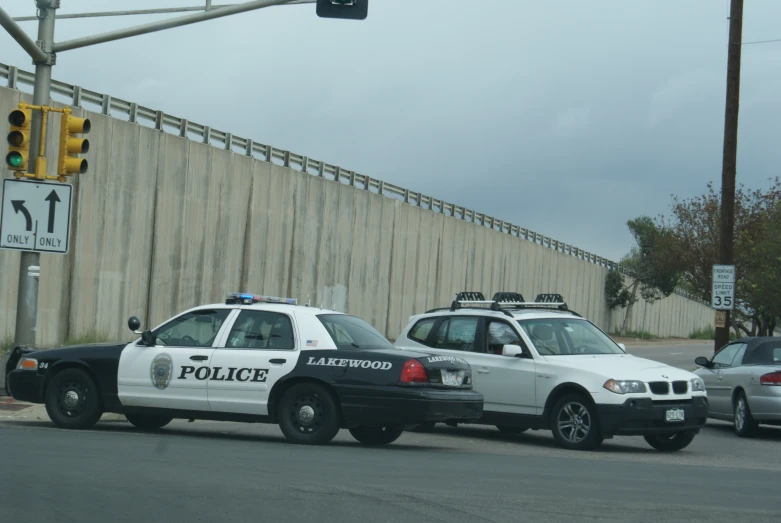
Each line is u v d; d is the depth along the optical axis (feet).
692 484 36.37
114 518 26.32
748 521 28.91
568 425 50.47
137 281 118.93
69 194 57.98
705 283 161.27
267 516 27.04
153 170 120.37
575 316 56.70
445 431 58.70
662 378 49.96
